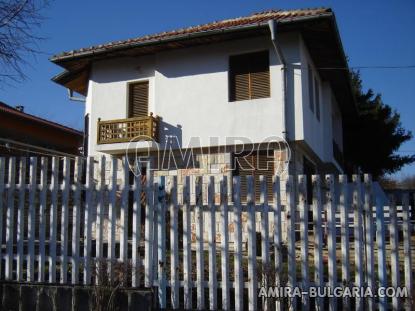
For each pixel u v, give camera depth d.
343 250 4.99
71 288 5.53
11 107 19.12
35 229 6.02
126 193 5.70
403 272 5.78
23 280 5.85
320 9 12.12
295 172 12.52
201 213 5.40
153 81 14.73
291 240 5.11
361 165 25.27
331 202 5.04
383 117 24.81
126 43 13.91
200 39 13.11
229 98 13.44
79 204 5.81
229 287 5.23
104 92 15.26
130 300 5.38
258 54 13.35
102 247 5.68
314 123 14.42
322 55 14.20
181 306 5.42
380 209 4.96
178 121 13.91
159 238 5.52
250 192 5.27
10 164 6.08
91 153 15.09
